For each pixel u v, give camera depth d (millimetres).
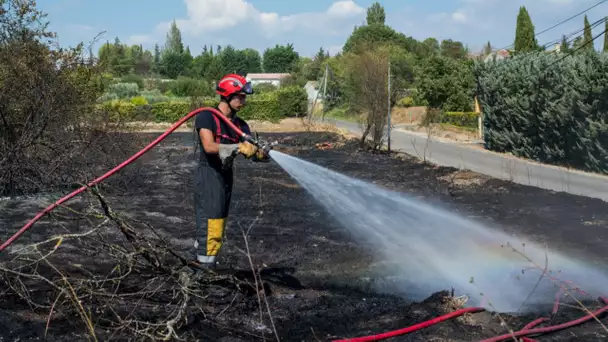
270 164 16172
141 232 7434
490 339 3869
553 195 11172
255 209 9641
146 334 3652
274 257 6594
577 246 7223
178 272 4500
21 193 9641
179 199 10250
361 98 22375
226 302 4766
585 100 17375
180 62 91688
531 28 38656
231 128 4922
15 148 9133
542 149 19828
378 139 21500
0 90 9617
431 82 44469
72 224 7488
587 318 4301
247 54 110125
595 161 17031
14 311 4160
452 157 21219
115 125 12617
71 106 10859
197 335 4039
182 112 37812
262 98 42094
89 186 4227
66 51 11211
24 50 10102
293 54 109938
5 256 5844
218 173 4867
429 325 4203
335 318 4516
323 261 6484
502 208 10016
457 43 76438
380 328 4285
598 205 10086
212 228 4902
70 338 3768
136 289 4859
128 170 12695
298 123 40969
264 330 4215
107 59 12812
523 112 20469
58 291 4395
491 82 22969
